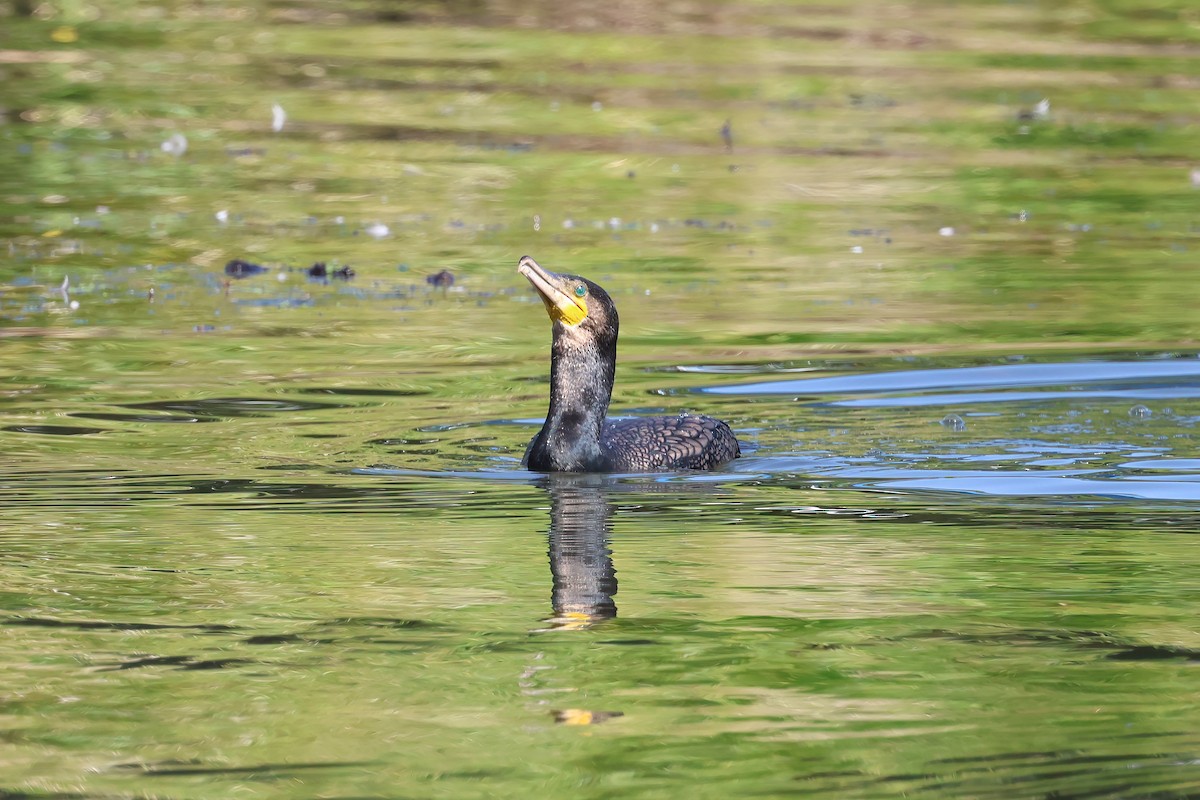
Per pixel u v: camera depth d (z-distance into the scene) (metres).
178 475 11.80
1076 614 8.72
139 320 17.05
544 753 6.87
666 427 12.73
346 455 12.51
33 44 32.81
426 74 31.09
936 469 12.17
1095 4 39.28
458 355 15.91
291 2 37.75
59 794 6.48
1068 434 13.22
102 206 22.30
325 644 8.22
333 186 23.80
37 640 8.27
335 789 6.52
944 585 9.24
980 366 15.45
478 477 12.00
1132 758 6.79
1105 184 24.58
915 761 6.77
